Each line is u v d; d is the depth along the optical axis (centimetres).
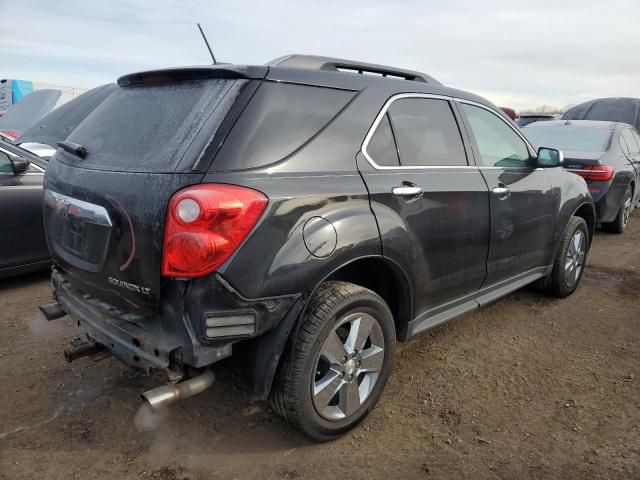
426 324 320
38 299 473
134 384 325
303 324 242
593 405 307
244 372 249
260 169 230
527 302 474
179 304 220
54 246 292
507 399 314
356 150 270
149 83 276
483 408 304
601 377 340
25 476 243
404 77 339
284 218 229
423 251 296
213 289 216
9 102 1570
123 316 246
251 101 237
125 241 233
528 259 407
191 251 211
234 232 216
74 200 262
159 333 232
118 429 280
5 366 345
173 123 243
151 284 226
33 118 1108
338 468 252
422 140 314
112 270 242
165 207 217
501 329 415
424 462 257
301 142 248
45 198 303
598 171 690
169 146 234
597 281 538
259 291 224
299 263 233
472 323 427
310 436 259
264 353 239
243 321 224
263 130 236
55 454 259
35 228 509
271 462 256
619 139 772
